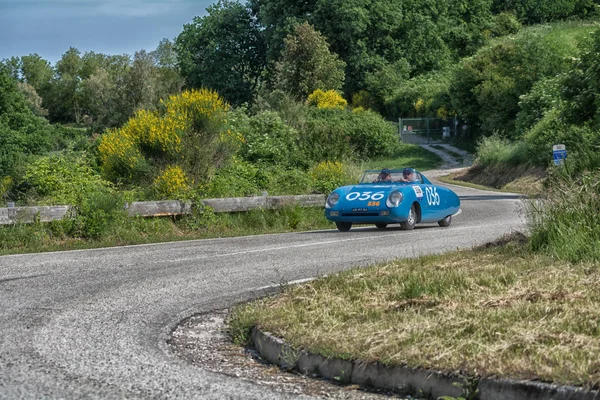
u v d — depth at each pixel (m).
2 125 55.03
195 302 7.80
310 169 23.55
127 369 5.14
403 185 16.44
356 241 13.30
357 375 4.88
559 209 9.44
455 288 6.81
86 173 18.45
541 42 56.31
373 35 84.56
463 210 23.08
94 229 14.61
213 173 19.61
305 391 4.75
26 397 4.43
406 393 4.64
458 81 60.69
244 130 26.02
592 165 10.57
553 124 38.91
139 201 16.50
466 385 4.38
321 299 6.77
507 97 55.78
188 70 91.31
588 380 4.09
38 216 14.38
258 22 93.19
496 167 42.38
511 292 6.52
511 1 102.94
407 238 13.64
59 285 8.80
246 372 5.29
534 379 4.23
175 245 13.45
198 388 4.70
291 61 72.06
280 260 10.88
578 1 103.56
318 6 82.62
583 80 30.75
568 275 7.21
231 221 17.19
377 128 56.25
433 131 66.81
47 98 116.25
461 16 96.62
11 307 7.41
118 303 7.69
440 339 5.08
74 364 5.25
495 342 4.92
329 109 57.91
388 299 6.68
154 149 19.33
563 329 5.12
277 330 5.82
